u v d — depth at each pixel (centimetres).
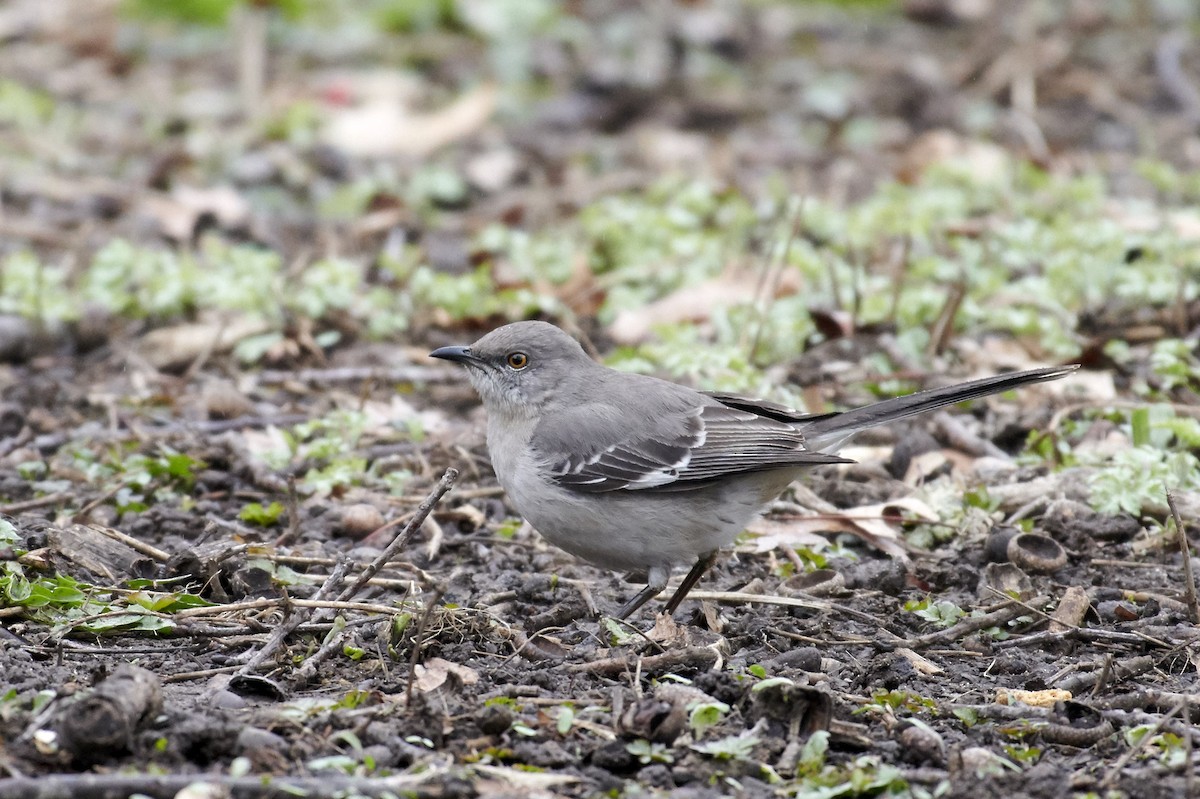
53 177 1898
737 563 1049
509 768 701
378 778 680
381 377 1360
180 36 2553
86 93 2288
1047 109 2202
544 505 970
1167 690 809
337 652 841
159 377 1371
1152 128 2111
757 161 2020
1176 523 914
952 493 1095
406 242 1753
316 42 2492
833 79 2341
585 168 1998
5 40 2511
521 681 804
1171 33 2488
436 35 2539
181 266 1545
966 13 2594
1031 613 917
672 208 1711
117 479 1120
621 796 682
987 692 817
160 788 650
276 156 1978
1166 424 1141
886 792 688
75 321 1455
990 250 1571
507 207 1831
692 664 827
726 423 970
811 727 743
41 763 681
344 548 1038
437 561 1027
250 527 1067
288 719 731
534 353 991
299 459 1188
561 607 922
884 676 837
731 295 1477
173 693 773
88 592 894
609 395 980
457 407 1339
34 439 1228
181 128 2122
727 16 2625
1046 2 2566
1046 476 1114
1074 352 1331
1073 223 1612
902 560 998
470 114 2088
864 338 1407
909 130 2131
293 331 1440
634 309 1491
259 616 887
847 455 1190
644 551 959
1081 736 740
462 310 1488
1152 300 1402
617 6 2658
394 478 1143
